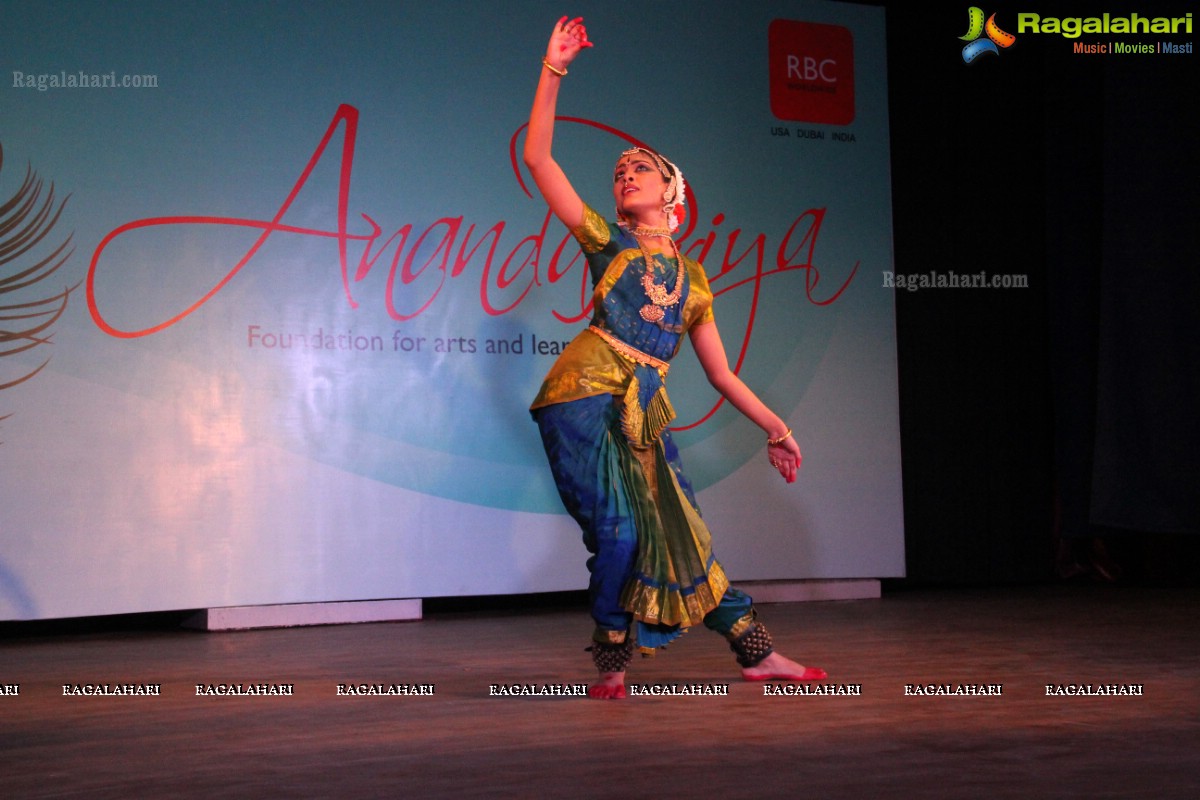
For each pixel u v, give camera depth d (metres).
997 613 4.75
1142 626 4.17
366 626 4.66
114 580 4.45
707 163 5.54
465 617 5.02
